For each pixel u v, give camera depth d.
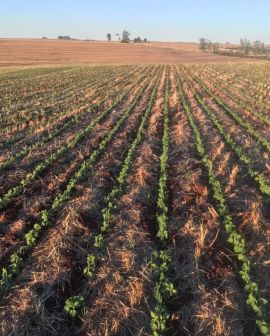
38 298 6.88
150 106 22.53
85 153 14.34
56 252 8.09
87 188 11.03
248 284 6.98
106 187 11.49
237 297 6.89
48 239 8.65
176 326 6.43
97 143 15.57
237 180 11.76
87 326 6.37
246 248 8.24
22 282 7.34
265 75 44.06
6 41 136.50
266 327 6.01
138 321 6.39
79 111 21.61
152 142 15.40
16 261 7.80
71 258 8.11
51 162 13.22
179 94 27.34
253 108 22.16
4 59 83.25
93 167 12.77
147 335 6.13
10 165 13.11
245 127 18.02
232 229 8.63
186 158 13.41
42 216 9.29
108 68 56.56
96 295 7.02
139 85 33.72
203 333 6.19
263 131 17.20
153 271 7.46
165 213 9.65
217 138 15.59
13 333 6.19
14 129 17.95
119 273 7.46
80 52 108.06
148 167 12.62
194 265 7.64
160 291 6.89
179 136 15.91
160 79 39.31
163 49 135.12
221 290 7.08
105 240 8.54
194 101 24.33
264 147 14.97
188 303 6.86
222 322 6.22
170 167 12.89
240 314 6.55
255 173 11.79
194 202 10.34
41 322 6.45
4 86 33.75
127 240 8.48
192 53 126.00
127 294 6.91
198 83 35.44
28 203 10.44
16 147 15.34
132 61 88.00
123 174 11.84
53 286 7.30
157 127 18.06
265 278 7.32
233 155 13.92
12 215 9.98
